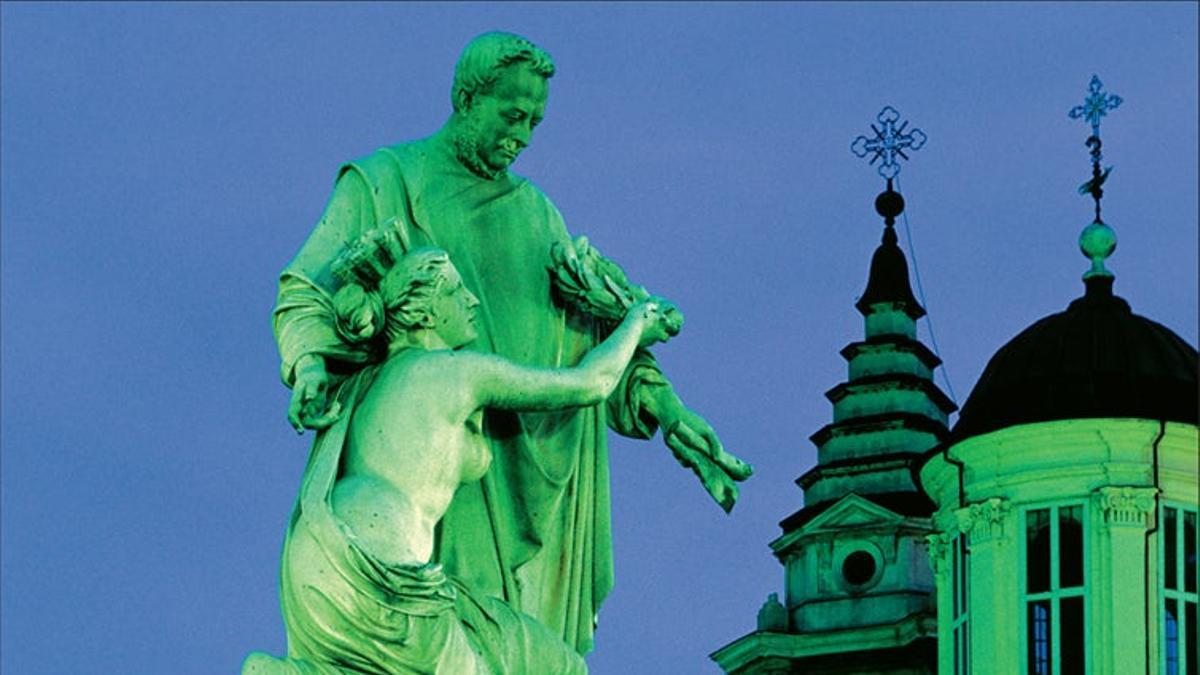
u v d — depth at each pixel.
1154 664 22.84
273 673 11.07
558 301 12.02
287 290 11.56
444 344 11.60
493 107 11.90
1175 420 23.28
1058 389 23.55
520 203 12.06
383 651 11.12
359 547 11.05
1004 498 23.59
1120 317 24.17
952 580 24.16
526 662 11.56
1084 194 24.80
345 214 11.77
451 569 11.69
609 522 12.06
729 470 12.09
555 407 11.61
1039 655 23.14
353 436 11.38
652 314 12.00
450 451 11.38
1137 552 23.02
